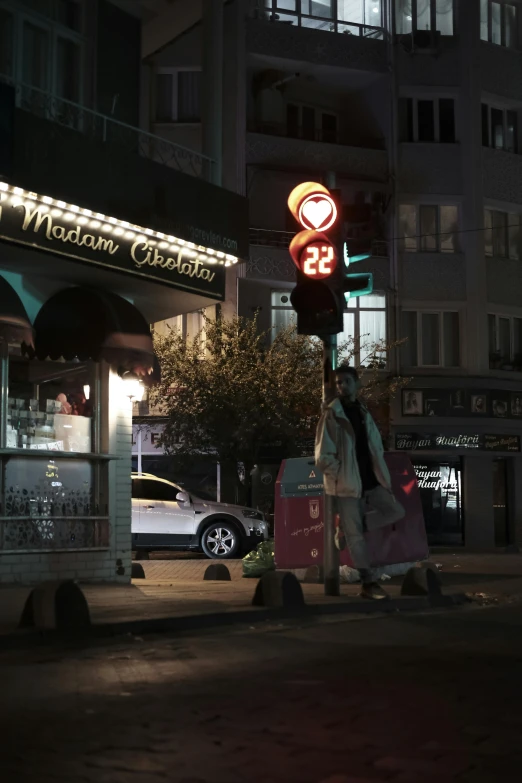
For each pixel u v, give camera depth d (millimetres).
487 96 32781
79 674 6527
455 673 6523
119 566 13531
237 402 25688
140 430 29641
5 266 12938
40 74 13914
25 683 6219
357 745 4660
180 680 6312
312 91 32500
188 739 4777
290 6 31953
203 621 8898
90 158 12812
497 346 32375
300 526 14781
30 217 12109
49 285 13648
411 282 31516
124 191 13289
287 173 30484
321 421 10633
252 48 30656
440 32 32531
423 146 32000
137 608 9609
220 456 26469
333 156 31203
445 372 31500
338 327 10523
